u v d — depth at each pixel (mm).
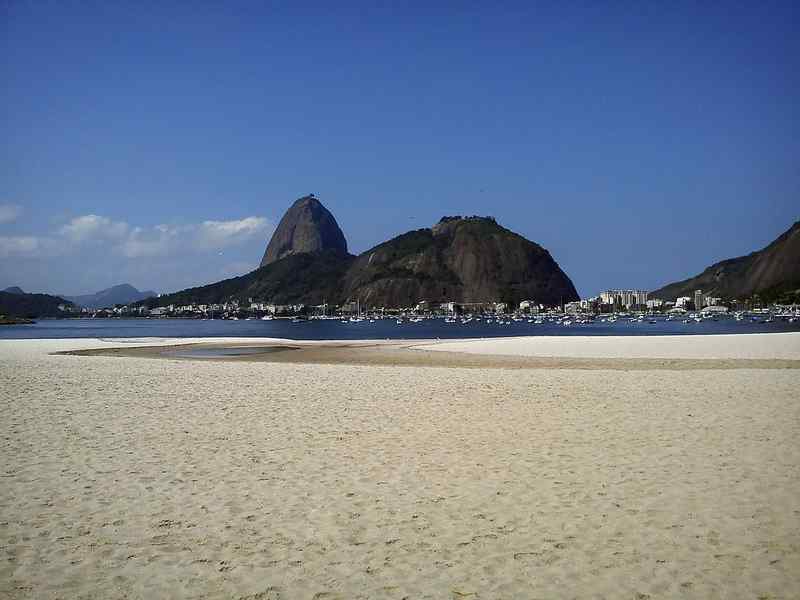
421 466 11805
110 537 8398
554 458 12273
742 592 6742
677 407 18156
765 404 18438
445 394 21656
